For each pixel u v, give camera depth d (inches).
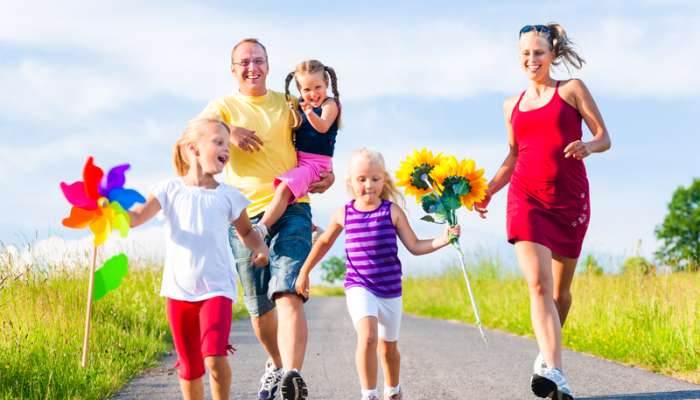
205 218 256.2
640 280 611.2
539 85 339.0
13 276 517.7
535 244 324.2
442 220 316.2
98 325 527.8
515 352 517.7
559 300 346.9
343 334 692.1
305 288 307.9
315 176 330.3
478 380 390.6
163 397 352.8
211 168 259.3
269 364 339.9
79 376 368.2
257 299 328.2
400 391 316.8
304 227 322.0
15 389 344.5
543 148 330.0
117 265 251.0
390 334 308.8
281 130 332.2
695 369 407.5
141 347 504.4
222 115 333.1
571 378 390.3
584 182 334.0
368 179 308.7
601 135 323.6
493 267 1056.8
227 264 259.8
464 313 934.4
